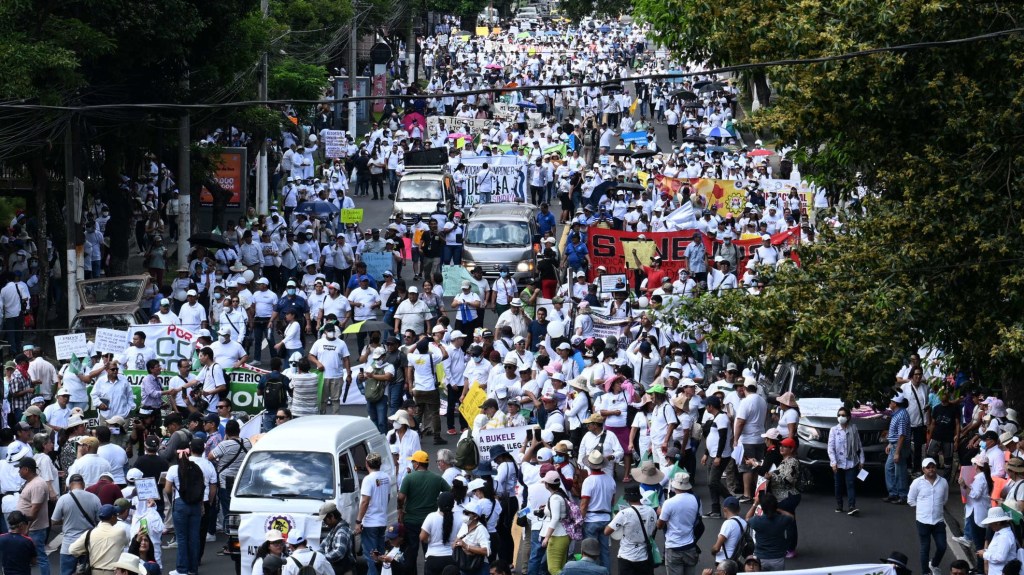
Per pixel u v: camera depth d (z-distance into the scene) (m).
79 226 51.72
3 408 39.12
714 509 34.56
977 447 35.06
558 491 27.73
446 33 178.38
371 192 89.81
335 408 42.38
